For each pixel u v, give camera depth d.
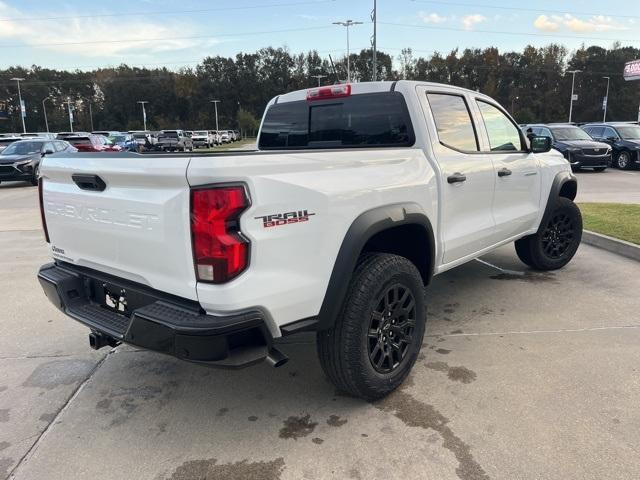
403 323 3.16
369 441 2.72
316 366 3.65
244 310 2.35
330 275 2.71
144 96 112.50
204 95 113.44
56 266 3.29
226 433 2.84
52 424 2.96
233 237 2.28
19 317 4.66
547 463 2.49
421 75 101.31
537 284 5.30
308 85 111.19
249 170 2.31
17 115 108.06
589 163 17.11
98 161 2.68
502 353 3.70
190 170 2.24
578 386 3.20
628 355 3.61
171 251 2.40
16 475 2.51
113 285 2.81
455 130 3.98
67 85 114.12
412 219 3.21
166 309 2.45
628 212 8.67
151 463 2.59
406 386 3.27
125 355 3.88
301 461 2.58
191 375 3.55
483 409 2.98
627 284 5.21
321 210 2.62
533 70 99.75
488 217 4.32
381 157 3.11
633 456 2.53
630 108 96.19
